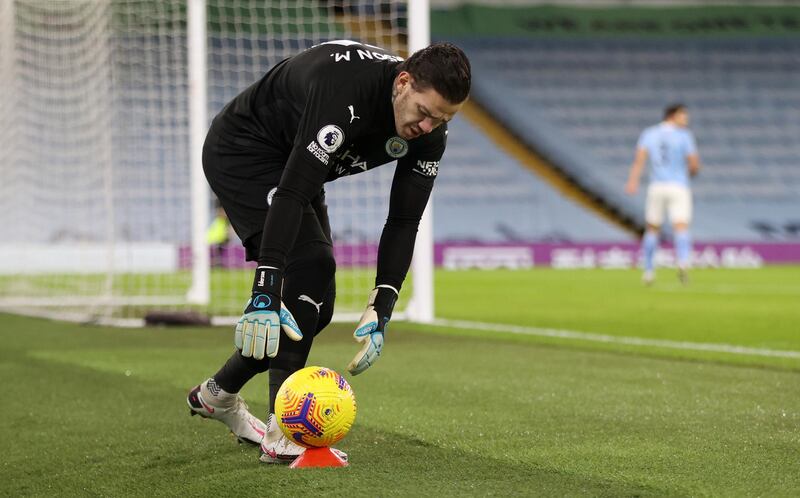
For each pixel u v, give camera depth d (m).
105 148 16.38
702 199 36.34
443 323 12.89
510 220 35.09
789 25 40.28
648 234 21.22
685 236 21.06
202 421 6.04
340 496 4.10
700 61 39.38
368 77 4.34
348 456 4.90
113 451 5.23
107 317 13.59
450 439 5.39
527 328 12.22
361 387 7.46
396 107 4.32
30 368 8.58
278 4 23.91
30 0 17.56
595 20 39.69
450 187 35.69
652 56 39.28
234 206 4.93
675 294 18.50
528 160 36.66
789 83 39.25
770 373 8.20
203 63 14.97
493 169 36.31
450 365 8.78
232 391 5.08
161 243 25.41
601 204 35.84
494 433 5.57
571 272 28.17
